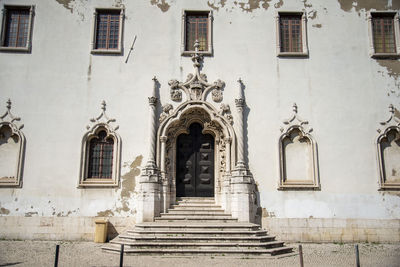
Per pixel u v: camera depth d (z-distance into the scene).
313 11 18.61
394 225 16.59
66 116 17.27
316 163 17.09
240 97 17.50
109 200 16.52
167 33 18.28
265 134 17.42
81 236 16.16
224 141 17.38
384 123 17.56
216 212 16.33
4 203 16.31
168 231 13.93
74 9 18.33
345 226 16.56
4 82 17.41
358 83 18.00
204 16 18.62
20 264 11.36
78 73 17.70
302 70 18.11
